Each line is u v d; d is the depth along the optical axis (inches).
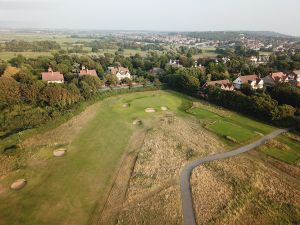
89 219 1668.3
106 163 2329.0
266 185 2042.3
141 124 3260.3
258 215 1720.0
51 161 2326.5
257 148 2667.3
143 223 1641.2
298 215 1732.3
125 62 7130.9
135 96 4571.9
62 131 2947.8
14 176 2087.8
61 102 3506.4
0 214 1688.0
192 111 3806.6
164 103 4173.2
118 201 1839.3
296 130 3152.1
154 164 2314.2
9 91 3464.6
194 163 2358.5
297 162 2418.8
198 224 1637.6
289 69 6338.6
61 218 1670.8
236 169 2257.6
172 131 3043.8
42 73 4852.4
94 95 4138.8
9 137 2576.3
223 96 4033.0
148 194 1915.6
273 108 3336.6
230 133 3019.2
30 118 3083.2
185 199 1871.3
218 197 1887.3
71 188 1966.0
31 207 1758.1
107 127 3117.6
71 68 6023.6
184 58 7726.4
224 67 6048.2
